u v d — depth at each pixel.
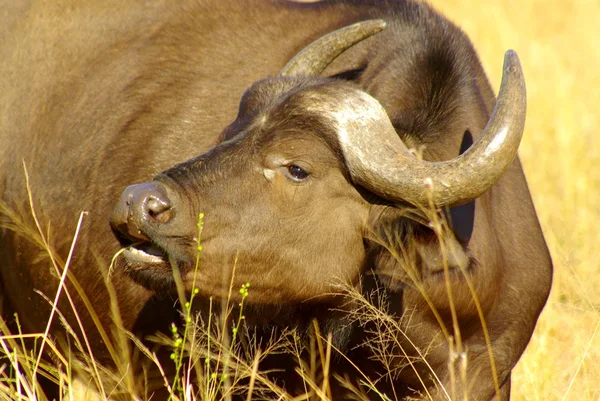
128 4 21.70
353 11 20.30
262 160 16.53
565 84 42.03
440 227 16.02
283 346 17.92
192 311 17.95
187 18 21.20
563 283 24.88
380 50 19.03
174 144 19.41
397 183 15.96
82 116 20.61
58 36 21.64
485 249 17.52
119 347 19.66
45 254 20.23
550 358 21.75
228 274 16.69
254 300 17.17
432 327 17.50
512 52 16.11
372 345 17.52
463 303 17.31
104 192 19.69
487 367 18.14
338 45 18.30
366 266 17.20
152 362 19.45
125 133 19.98
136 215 15.67
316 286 17.08
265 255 16.70
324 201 16.69
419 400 18.14
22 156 20.98
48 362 21.70
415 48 18.50
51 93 21.14
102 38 21.38
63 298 20.28
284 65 19.92
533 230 18.95
